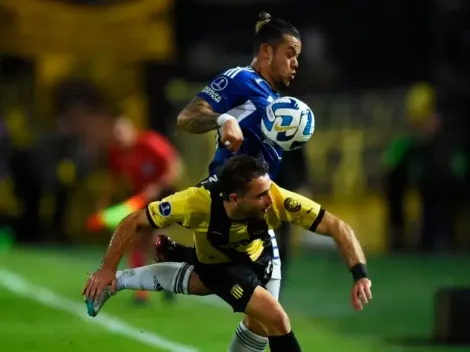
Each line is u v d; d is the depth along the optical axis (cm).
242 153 1839
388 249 5662
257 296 1767
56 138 5850
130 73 5969
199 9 6744
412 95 5775
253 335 1867
